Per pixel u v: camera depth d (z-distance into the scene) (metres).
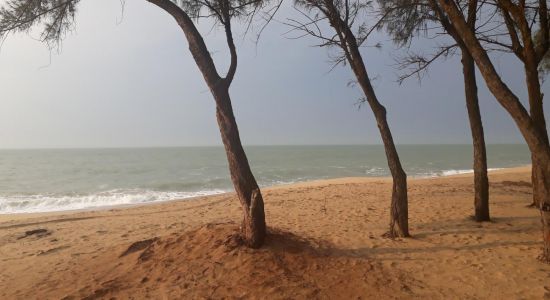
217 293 4.42
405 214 6.80
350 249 6.04
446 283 4.67
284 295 4.30
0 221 12.51
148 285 4.83
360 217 9.23
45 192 23.50
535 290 4.33
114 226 10.37
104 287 4.87
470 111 7.70
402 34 7.95
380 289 4.50
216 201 14.80
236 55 5.32
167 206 14.34
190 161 64.25
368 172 35.44
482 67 4.57
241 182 5.28
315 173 34.56
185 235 6.00
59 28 5.84
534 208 9.20
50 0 5.70
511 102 4.51
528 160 53.91
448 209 9.51
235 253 5.12
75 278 5.45
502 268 5.04
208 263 5.06
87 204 18.02
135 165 52.91
